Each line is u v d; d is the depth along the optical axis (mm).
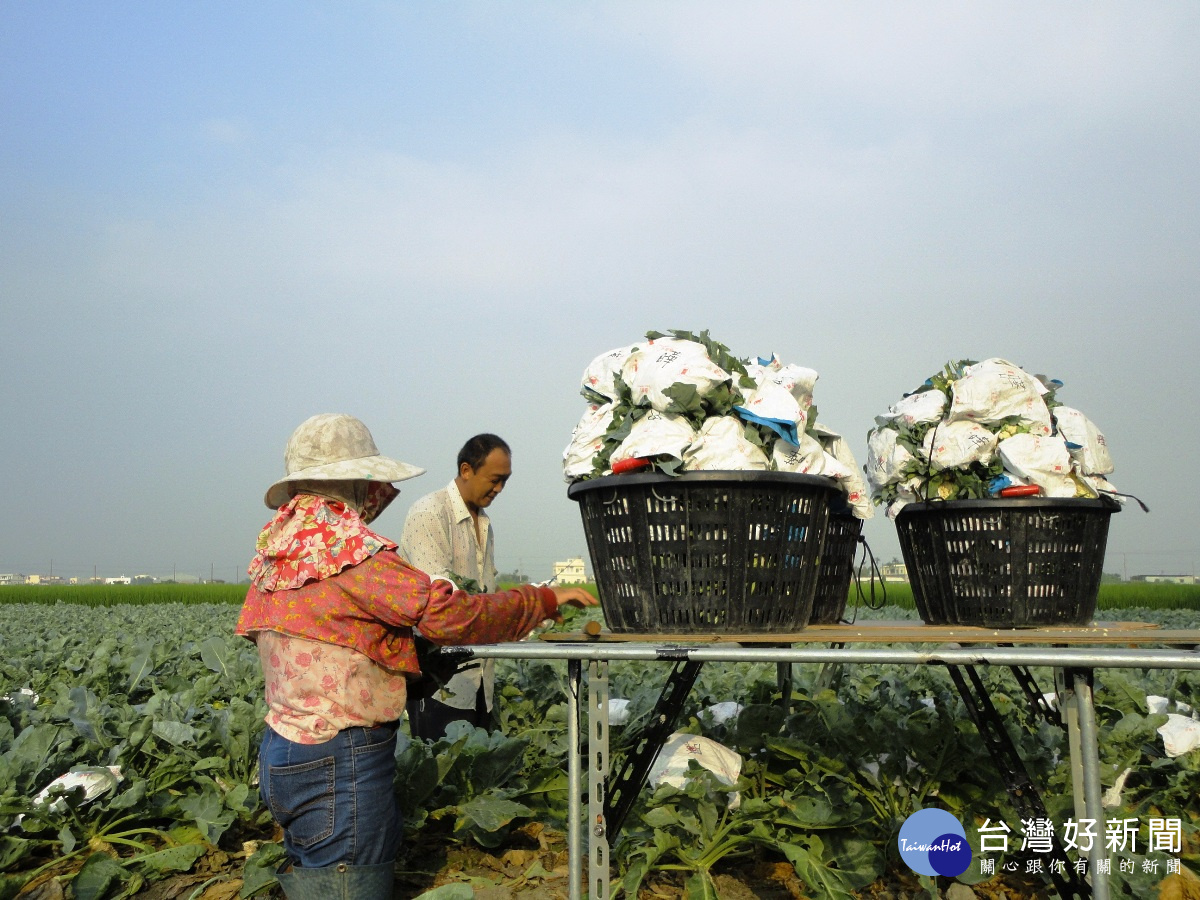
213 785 3980
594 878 2893
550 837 3943
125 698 6090
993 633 3066
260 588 2883
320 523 2795
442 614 2701
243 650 7750
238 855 3787
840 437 3842
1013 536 3400
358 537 2766
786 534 3090
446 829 3975
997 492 3502
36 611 25406
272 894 3430
